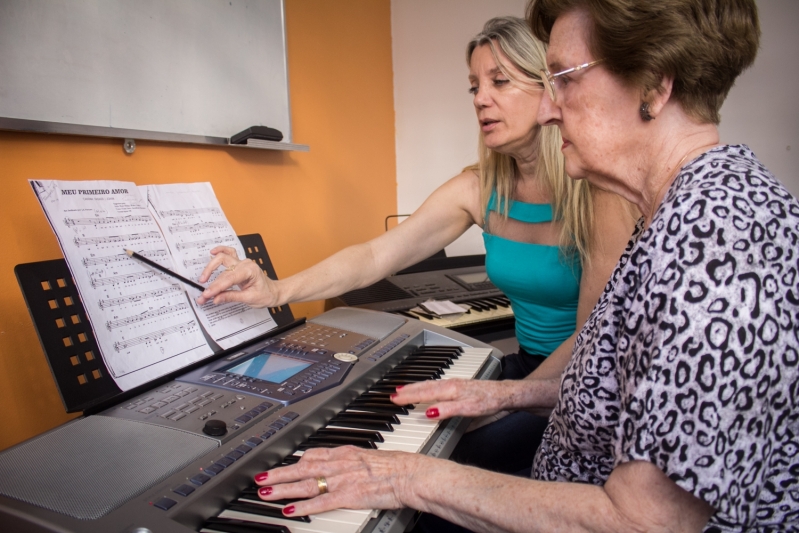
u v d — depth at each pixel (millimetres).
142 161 1328
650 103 640
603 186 752
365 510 717
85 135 1186
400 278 2039
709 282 531
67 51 1133
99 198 938
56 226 856
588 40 657
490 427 1350
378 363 1113
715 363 517
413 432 913
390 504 728
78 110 1161
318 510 700
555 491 648
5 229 1061
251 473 750
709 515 565
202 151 1495
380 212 2537
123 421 792
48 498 614
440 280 2066
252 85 1639
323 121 2045
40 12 1080
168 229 1041
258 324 1171
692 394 526
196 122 1454
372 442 863
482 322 1736
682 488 537
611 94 660
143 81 1302
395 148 2658
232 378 955
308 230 1984
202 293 1037
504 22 1318
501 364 1364
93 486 640
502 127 1337
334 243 2164
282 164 1820
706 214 554
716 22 593
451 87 2527
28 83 1068
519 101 1305
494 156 1471
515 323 1691
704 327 524
